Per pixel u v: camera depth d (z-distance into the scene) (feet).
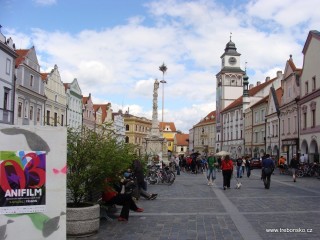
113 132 35.76
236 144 285.64
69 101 208.95
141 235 30.40
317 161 131.13
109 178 34.45
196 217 38.45
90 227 29.94
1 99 130.82
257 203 48.78
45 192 25.07
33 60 158.92
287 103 168.96
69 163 30.89
